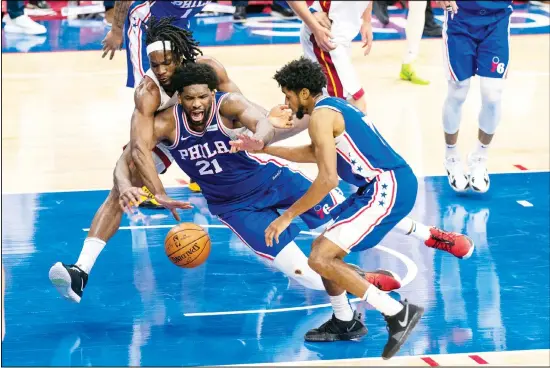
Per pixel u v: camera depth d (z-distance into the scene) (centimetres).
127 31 1316
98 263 1140
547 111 1802
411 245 1185
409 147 1582
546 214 1293
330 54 1330
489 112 1339
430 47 2367
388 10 2852
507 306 1004
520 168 1494
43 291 1055
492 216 1285
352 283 877
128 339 937
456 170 1376
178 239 962
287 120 912
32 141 1619
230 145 946
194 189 1401
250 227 984
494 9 1298
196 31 2545
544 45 2350
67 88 1969
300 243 1200
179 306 1017
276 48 2334
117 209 1012
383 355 869
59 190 1391
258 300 1032
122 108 1828
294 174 1034
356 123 884
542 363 866
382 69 2134
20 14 2500
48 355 898
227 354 898
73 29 2573
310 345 919
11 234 1221
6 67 2138
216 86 941
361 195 917
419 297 1029
